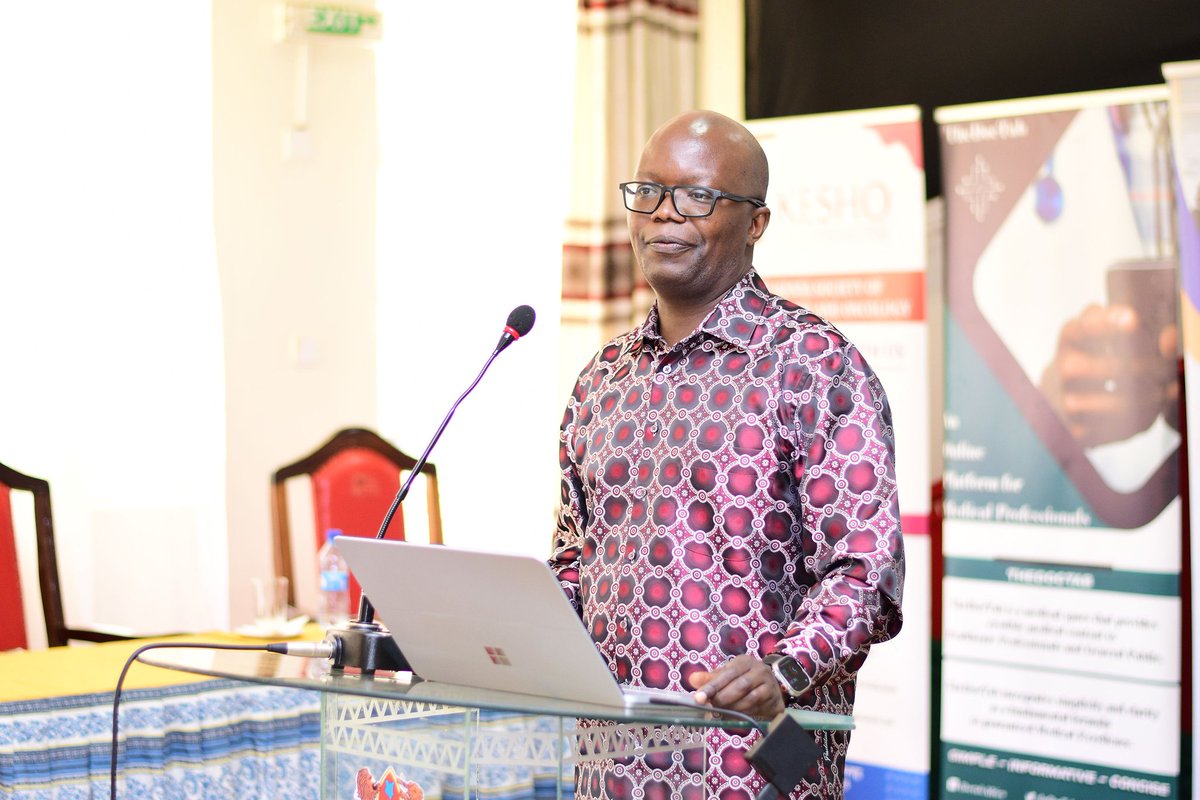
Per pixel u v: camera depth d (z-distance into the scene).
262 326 5.23
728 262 1.92
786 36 5.16
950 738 4.49
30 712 2.83
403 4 5.48
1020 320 4.44
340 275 5.43
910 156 4.59
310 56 5.33
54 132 4.72
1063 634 4.31
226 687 3.13
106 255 4.83
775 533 1.84
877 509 1.77
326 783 1.72
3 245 4.61
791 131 4.79
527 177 5.64
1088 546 4.29
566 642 1.39
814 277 4.75
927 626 4.54
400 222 5.52
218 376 5.07
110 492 4.82
